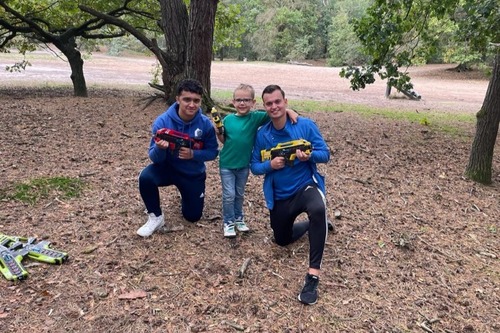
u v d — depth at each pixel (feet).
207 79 28.86
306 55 176.96
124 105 30.37
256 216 13.98
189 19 27.94
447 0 23.86
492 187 18.78
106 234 11.93
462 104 53.16
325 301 9.95
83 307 9.04
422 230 14.06
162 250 11.39
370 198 16.34
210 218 13.30
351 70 26.12
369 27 24.25
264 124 11.57
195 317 9.04
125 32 43.21
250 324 8.98
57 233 11.78
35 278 9.81
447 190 17.81
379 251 12.44
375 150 23.00
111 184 15.42
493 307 10.33
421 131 28.60
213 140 12.00
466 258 12.57
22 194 13.70
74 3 36.78
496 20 17.71
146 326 8.68
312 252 9.80
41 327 8.41
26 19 35.55
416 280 11.18
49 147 19.22
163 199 14.61
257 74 95.50
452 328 9.47
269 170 10.60
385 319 9.55
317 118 32.48
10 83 52.44
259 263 11.21
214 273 10.60
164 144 11.00
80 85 38.75
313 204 10.03
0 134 20.47
